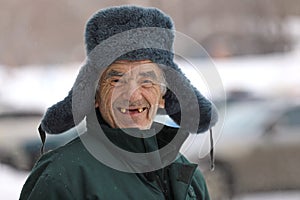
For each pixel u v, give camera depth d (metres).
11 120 12.33
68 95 2.87
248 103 12.92
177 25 26.00
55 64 23.25
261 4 26.38
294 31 26.52
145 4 23.41
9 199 9.00
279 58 22.94
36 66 23.08
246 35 26.08
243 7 26.58
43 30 24.98
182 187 2.83
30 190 2.71
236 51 25.59
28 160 10.69
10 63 23.83
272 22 26.30
